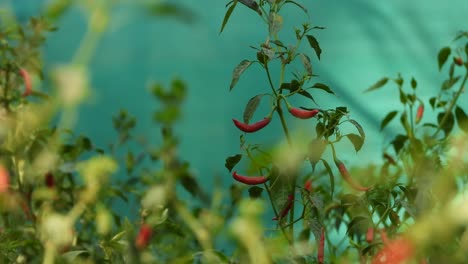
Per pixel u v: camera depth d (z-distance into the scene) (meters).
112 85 5.19
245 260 1.66
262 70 5.07
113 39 5.23
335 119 1.89
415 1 5.04
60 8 1.39
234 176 1.89
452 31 4.99
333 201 2.19
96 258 1.94
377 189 2.05
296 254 1.84
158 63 5.23
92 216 2.17
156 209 1.98
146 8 1.37
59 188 2.27
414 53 5.02
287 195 1.88
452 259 1.67
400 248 1.56
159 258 2.04
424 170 2.06
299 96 5.01
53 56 5.12
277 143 1.48
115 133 5.03
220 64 5.18
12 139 2.09
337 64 5.07
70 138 2.46
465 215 1.27
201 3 5.20
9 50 2.36
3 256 2.02
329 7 5.08
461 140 1.93
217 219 1.87
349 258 1.99
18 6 4.84
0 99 2.29
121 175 3.02
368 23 5.07
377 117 4.98
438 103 2.37
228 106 5.14
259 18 5.13
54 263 1.82
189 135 5.13
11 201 2.09
